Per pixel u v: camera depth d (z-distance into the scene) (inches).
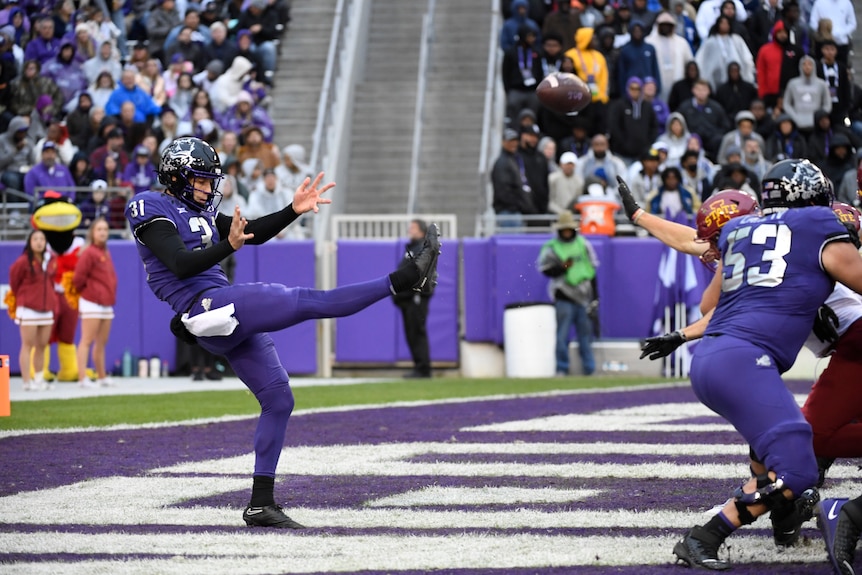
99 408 1668.3
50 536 801.6
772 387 682.8
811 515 778.2
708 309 802.2
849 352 794.8
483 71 2933.1
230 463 1142.3
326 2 3061.0
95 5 2869.1
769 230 716.7
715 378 693.9
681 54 2679.6
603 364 2342.5
